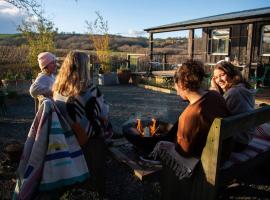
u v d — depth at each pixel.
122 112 7.64
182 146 2.56
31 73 12.74
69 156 2.81
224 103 2.65
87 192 3.23
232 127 2.41
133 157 3.72
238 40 13.82
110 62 15.26
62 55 17.16
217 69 3.28
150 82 13.33
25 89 11.37
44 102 2.80
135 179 3.67
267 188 3.50
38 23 12.33
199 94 2.54
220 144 2.33
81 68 2.93
